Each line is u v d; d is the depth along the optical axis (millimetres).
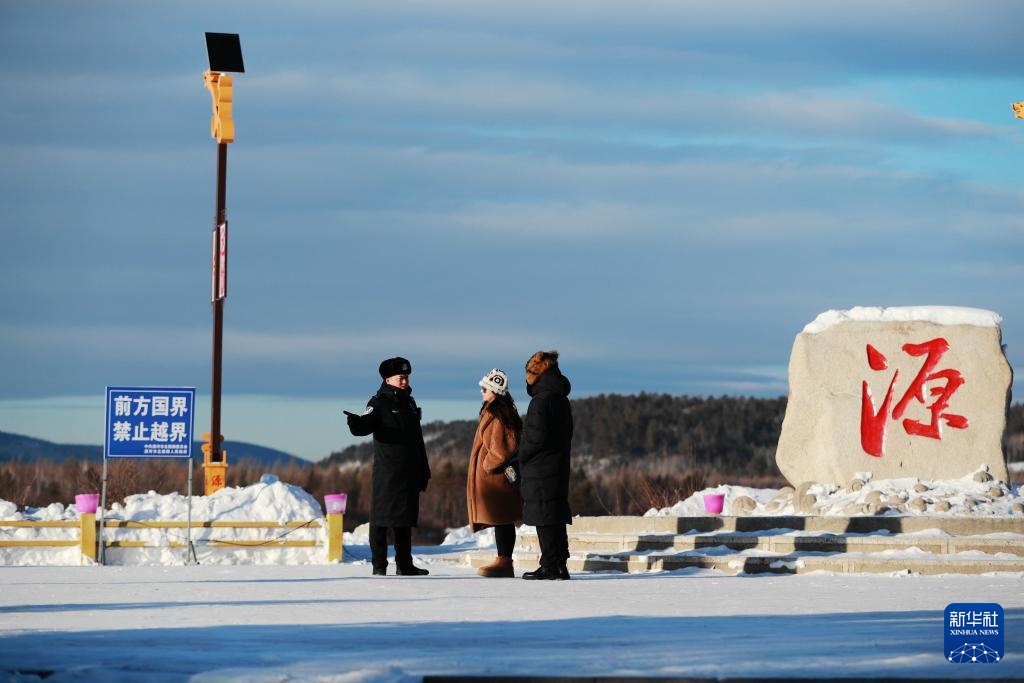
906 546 24219
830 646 11234
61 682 9234
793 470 30422
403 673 9594
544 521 20922
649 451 120500
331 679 9266
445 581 20719
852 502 27688
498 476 21953
